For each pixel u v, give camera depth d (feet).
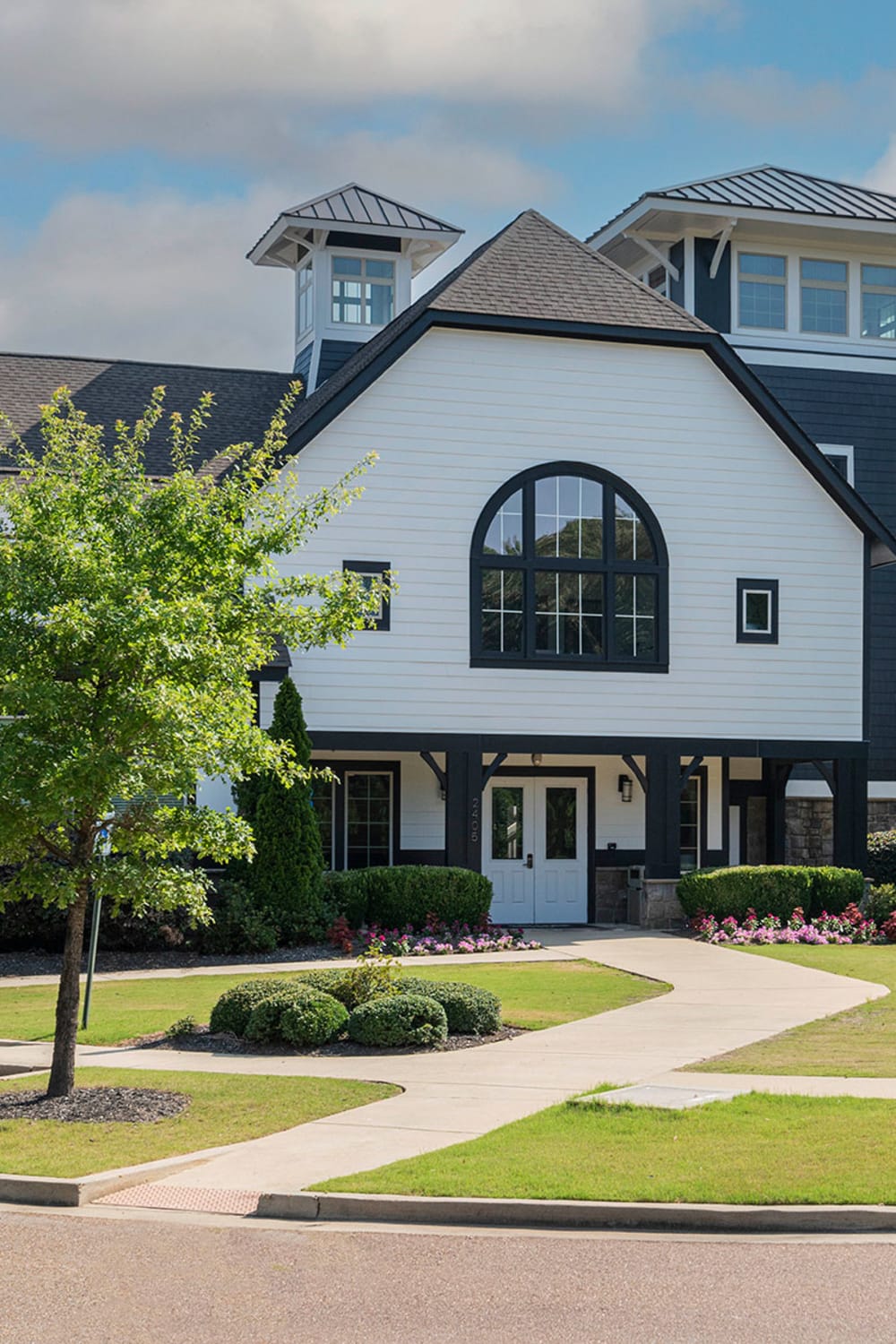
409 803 88.79
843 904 82.33
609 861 91.66
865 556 88.89
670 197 95.55
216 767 40.70
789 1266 25.82
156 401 45.42
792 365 100.42
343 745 80.23
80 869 39.63
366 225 100.89
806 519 88.12
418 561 82.02
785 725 87.20
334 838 87.81
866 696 88.43
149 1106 38.06
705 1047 45.60
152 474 86.22
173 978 64.13
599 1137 33.24
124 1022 52.03
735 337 99.60
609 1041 47.06
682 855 94.58
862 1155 31.07
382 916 77.10
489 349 83.56
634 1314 23.59
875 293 102.53
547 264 87.45
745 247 100.07
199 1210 29.84
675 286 100.78
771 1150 31.65
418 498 82.23
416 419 82.38
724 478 86.89
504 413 83.66
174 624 38.22
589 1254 26.71
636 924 87.35
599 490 85.25
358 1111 37.27
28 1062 45.29
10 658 38.65
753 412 87.35
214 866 74.38
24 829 39.11
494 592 83.20
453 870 78.43
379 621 81.20
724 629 86.53
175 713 38.19
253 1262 26.55
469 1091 39.40
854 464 100.99
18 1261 26.84
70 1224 29.17
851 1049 44.91
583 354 85.10
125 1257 26.96
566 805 91.20
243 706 42.06
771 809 94.68
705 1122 34.30
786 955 71.10
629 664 84.69
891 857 90.58
